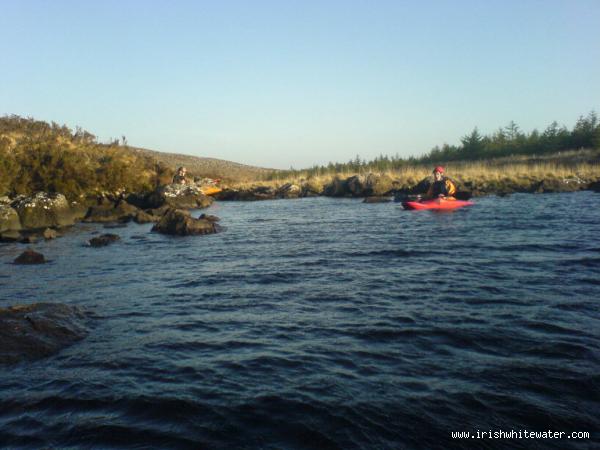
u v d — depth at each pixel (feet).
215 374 17.76
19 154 88.99
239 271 36.76
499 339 20.51
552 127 196.03
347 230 59.41
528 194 103.91
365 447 12.97
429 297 27.50
